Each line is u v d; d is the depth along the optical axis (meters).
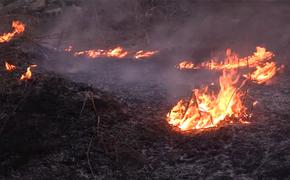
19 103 5.09
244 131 4.88
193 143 4.74
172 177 4.26
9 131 4.77
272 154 4.39
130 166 4.46
